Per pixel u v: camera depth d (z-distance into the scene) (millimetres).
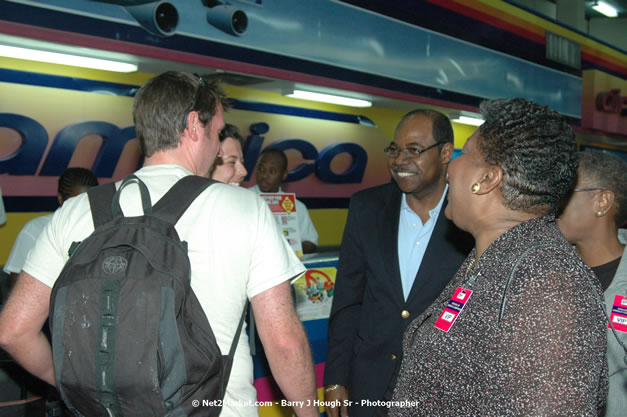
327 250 6164
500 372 823
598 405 893
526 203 925
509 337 823
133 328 960
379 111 6680
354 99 5613
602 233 1484
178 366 976
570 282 816
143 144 1211
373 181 6738
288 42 4535
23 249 2822
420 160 1729
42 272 1136
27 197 4090
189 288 1014
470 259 1068
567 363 772
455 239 1691
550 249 865
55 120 4168
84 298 980
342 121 6293
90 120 4340
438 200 1783
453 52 6102
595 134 9016
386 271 1750
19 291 1146
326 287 2586
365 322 1784
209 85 1298
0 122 3902
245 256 1102
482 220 978
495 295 868
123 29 3559
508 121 931
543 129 905
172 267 990
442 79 5996
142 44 3660
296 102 5785
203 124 1219
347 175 6395
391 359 1686
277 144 5652
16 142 4012
